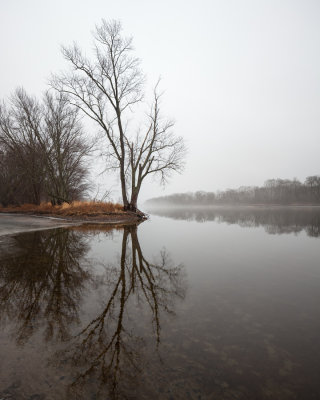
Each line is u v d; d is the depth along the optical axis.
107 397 1.97
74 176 27.70
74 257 6.75
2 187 30.03
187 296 4.21
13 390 2.03
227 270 5.91
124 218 18.84
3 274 5.13
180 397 1.97
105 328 3.04
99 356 2.48
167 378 2.19
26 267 5.64
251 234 12.38
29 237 9.69
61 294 4.14
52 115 22.11
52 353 2.52
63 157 22.83
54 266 5.78
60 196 23.52
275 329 3.08
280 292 4.45
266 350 2.62
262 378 2.20
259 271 5.82
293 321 3.31
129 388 2.07
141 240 10.20
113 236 10.85
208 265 6.36
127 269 5.80
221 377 2.21
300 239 10.74
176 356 2.50
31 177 23.52
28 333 2.90
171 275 5.44
